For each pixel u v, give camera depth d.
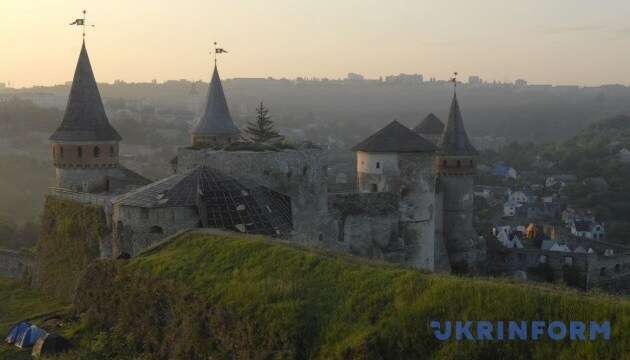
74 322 35.78
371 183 56.56
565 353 21.44
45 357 31.92
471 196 69.31
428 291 25.55
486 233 83.81
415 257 56.31
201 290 30.83
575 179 159.25
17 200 121.56
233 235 36.00
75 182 58.56
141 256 36.31
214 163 48.19
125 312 33.66
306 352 25.64
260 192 43.97
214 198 40.62
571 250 89.88
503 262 79.69
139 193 41.72
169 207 39.25
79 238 50.16
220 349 28.42
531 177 173.62
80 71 59.91
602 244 98.56
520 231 111.56
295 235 44.16
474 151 69.06
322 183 52.16
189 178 41.66
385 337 24.38
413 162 56.03
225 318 28.62
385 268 28.66
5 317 44.81
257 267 31.33
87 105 59.59
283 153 49.28
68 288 49.97
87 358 31.73
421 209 56.59
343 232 53.84
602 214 127.19
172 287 31.95
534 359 21.86
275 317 27.09
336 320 26.14
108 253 47.28
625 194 136.12
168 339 30.89
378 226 54.97
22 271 58.03
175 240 37.31
